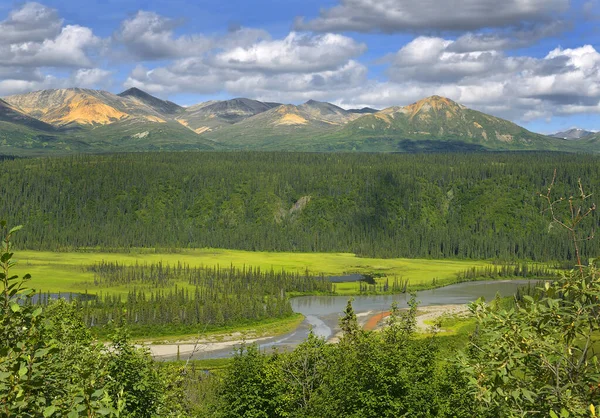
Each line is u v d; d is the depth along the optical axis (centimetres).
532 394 1580
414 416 5322
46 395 1638
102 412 1608
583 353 1631
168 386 4941
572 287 1653
